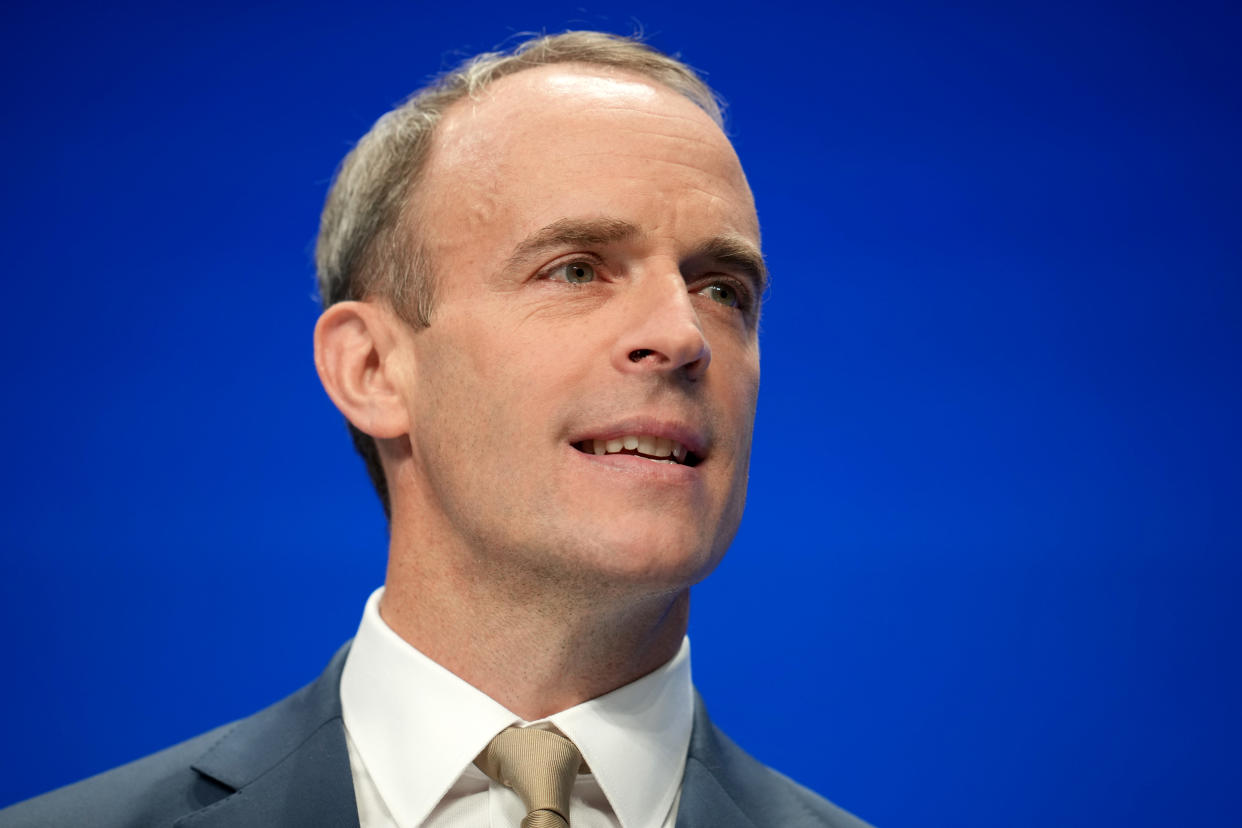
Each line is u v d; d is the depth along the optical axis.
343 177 5.90
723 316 5.13
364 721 5.17
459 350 4.98
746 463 5.13
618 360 4.73
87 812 5.06
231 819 4.93
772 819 5.29
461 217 5.11
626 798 5.00
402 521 5.32
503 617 4.99
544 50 5.66
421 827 4.87
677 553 4.71
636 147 5.04
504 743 4.88
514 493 4.77
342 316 5.47
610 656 5.07
